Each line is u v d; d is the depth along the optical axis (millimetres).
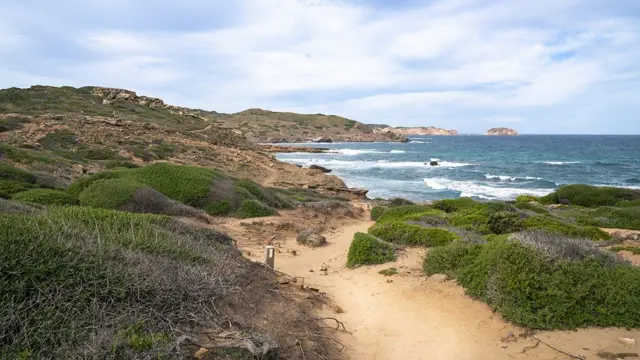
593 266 6512
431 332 6156
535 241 6977
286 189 31250
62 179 20344
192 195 16469
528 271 6336
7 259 4238
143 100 68875
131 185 13781
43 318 3971
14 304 3914
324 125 176750
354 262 10016
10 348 3623
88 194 13422
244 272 6859
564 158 71625
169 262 5750
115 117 48406
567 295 6016
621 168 54781
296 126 167000
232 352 4301
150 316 4484
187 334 4301
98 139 37438
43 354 3703
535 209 18547
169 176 17250
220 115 168000
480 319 6246
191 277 5367
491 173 50062
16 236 4598
